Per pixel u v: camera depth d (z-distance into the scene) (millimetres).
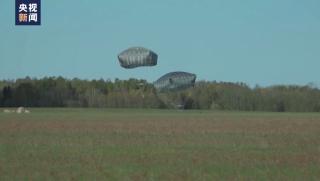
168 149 136000
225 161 112562
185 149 136500
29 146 141875
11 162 108812
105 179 89250
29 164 105750
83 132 195000
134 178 90625
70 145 145250
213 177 92125
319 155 123250
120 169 99812
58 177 90625
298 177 91750
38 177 90562
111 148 137500
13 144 147125
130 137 172500
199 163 109312
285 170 99438
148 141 158250
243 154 125688
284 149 137750
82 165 104812
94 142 154250
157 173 95875
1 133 188250
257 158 118000
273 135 184125
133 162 110000
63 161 110750
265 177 92000
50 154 123312
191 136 177500
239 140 163750
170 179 90188
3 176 91188
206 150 134375
